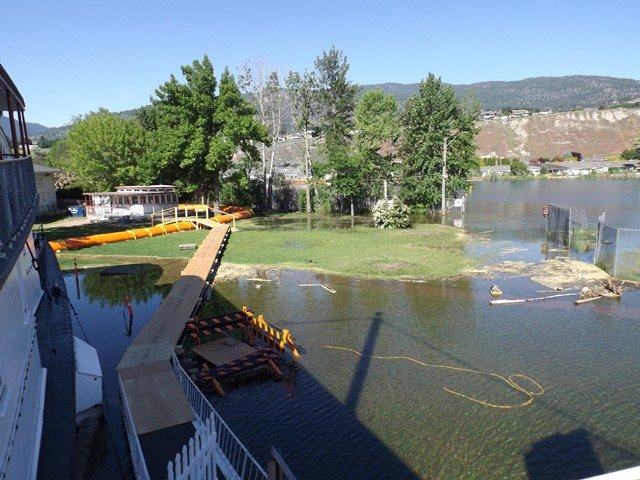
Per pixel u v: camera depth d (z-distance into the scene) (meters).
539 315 16.48
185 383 10.80
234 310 17.95
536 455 9.01
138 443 8.25
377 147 45.38
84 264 26.31
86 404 10.64
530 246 28.42
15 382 7.63
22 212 9.06
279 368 12.73
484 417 10.33
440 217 43.75
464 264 23.94
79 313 18.42
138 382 10.80
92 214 43.16
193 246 29.75
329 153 46.41
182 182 42.84
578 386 11.56
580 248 25.55
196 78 40.09
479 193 71.19
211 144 39.78
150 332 14.09
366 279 21.70
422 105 45.47
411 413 10.55
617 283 19.80
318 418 10.45
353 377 12.35
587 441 9.41
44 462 8.05
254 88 51.16
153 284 22.42
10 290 8.28
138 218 42.28
